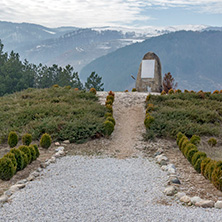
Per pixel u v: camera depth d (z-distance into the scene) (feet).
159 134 41.14
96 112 50.57
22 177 25.77
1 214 17.46
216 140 39.01
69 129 41.16
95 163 29.78
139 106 60.13
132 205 18.44
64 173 26.18
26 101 59.36
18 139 39.55
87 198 19.79
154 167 28.43
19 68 161.27
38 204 18.80
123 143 39.60
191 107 53.47
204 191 21.06
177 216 16.38
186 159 31.27
